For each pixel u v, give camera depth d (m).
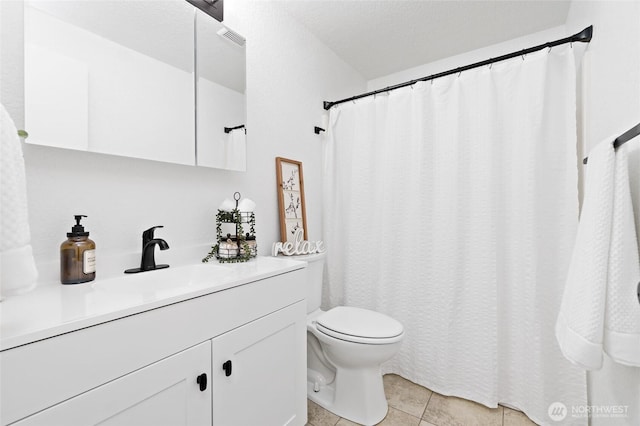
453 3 1.74
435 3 1.74
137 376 0.71
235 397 0.97
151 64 1.18
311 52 2.07
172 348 0.79
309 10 1.83
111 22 1.07
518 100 1.53
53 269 0.93
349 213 2.09
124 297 0.77
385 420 1.46
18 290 0.55
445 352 1.66
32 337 0.55
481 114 1.61
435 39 2.12
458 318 1.65
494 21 1.91
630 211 0.73
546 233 1.45
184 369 0.81
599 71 1.20
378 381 1.49
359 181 2.04
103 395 0.65
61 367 0.59
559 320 0.95
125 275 1.05
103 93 1.04
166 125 1.22
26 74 0.88
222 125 1.44
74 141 0.97
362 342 1.35
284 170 1.84
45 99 0.91
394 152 1.89
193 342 0.84
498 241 1.58
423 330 1.76
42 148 0.92
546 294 1.44
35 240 0.90
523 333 1.49
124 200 1.11
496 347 1.54
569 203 1.39
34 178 0.90
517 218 1.52
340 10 1.83
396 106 1.89
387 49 2.26
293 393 1.24
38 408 0.56
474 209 1.62
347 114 2.12
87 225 1.01
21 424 0.54
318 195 2.16
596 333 0.74
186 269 1.23
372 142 2.00
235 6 1.54
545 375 1.42
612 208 0.75
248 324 1.03
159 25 1.21
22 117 0.89
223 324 0.93
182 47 1.29
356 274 2.04
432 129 1.78
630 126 0.86
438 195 1.73
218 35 1.43
